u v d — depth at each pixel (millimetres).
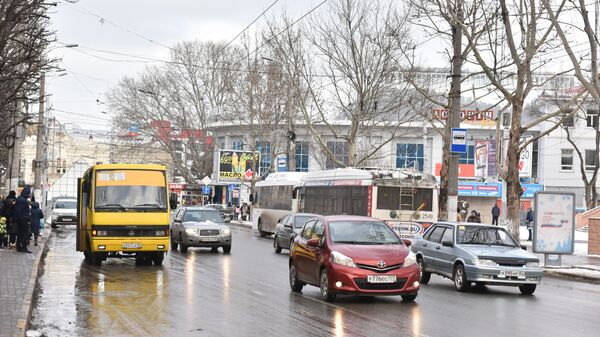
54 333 11180
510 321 13062
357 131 44938
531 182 69938
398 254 15031
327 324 12164
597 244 33125
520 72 27609
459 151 27406
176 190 89062
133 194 23203
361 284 14555
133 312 13320
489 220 60594
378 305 14727
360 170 30406
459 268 18141
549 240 26141
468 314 13820
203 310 13625
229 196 81062
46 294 15844
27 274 18266
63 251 28594
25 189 25578
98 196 22922
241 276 20172
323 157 67188
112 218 22750
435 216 29266
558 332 11961
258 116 61656
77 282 18281
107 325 11906
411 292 14883
